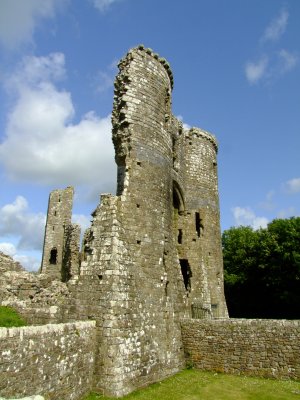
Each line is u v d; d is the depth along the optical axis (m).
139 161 16.42
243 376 15.80
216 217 27.44
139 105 17.16
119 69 17.94
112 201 14.91
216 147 29.92
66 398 10.55
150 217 16.20
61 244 36.91
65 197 38.25
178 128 24.08
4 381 8.16
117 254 13.99
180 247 24.33
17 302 15.06
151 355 14.46
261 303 39.06
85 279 14.09
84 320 13.37
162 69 19.11
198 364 16.98
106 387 12.16
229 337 16.70
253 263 37.88
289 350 15.46
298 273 32.94
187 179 26.28
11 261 19.34
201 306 23.44
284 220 37.00
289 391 13.41
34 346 9.38
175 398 12.42
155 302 15.48
